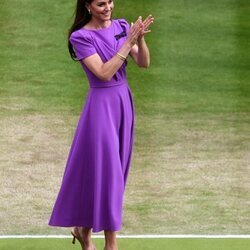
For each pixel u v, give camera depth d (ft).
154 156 119.96
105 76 77.10
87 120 79.41
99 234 92.99
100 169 78.69
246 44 167.53
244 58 162.30
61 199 81.05
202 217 99.71
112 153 78.59
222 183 110.73
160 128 130.93
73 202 80.79
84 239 83.41
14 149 121.90
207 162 118.11
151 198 105.60
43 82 149.07
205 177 112.78
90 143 79.41
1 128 129.70
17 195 106.11
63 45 163.73
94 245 86.89
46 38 166.20
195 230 95.66
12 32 167.84
